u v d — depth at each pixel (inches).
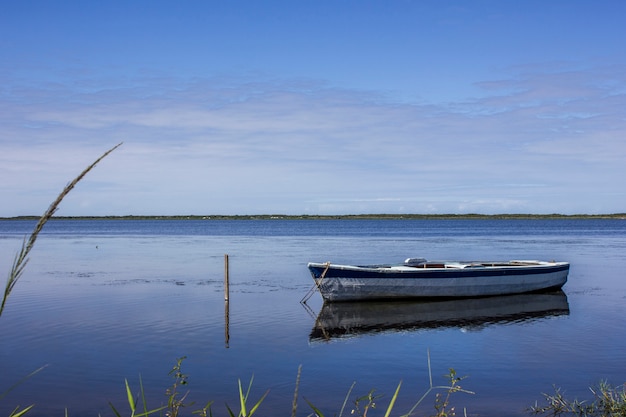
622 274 1457.9
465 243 2918.3
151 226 7672.2
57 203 107.4
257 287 1219.2
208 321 844.6
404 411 467.5
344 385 543.2
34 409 478.3
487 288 1084.5
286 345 703.1
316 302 1030.4
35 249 2513.5
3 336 742.5
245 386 540.7
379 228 6136.8
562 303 1028.5
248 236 3993.6
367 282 1010.7
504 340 731.4
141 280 1341.0
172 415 261.7
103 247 2669.8
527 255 2074.3
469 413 461.4
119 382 550.9
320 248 2524.6
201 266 1683.1
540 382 545.0
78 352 661.9
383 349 686.5
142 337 738.8
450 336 757.9
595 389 520.4
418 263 1164.5
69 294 1108.5
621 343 705.0
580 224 7652.6
